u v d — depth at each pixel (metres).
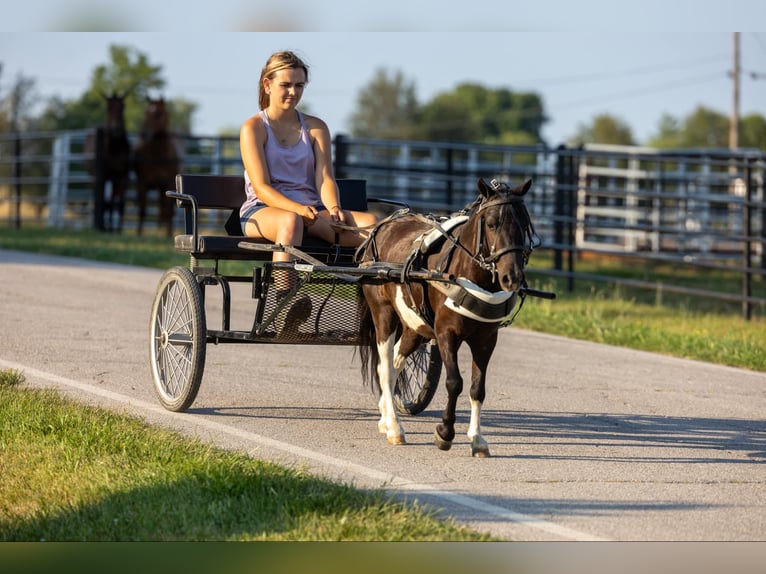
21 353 13.06
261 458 8.64
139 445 8.68
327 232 10.70
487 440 9.98
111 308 17.33
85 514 7.14
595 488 8.44
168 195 10.64
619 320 18.55
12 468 8.13
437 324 9.05
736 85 73.50
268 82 10.77
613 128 161.62
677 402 12.23
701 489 8.54
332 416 10.64
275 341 10.42
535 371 13.80
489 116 175.00
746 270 20.88
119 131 33.53
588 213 35.81
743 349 15.92
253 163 10.53
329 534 6.78
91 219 38.62
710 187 39.38
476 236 8.61
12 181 36.56
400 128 169.75
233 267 23.78
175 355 10.71
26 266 22.95
